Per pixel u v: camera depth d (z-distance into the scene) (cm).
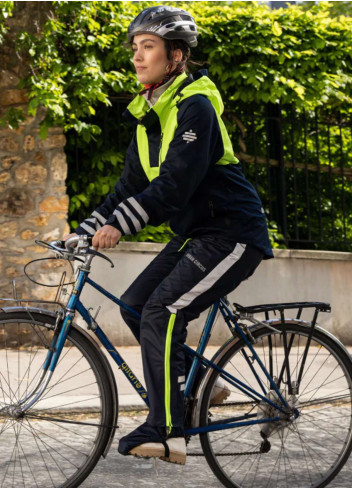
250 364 435
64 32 969
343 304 1142
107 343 421
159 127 411
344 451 449
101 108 1062
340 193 1288
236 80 1102
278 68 1108
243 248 408
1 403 411
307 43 1119
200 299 409
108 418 415
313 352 453
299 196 1248
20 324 408
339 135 1274
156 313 402
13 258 962
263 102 1177
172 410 397
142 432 402
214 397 426
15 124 948
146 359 401
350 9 1608
